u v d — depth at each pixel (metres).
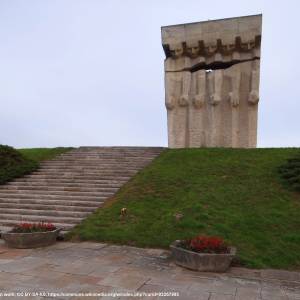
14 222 12.52
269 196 13.52
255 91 21.69
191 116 22.58
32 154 22.45
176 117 22.88
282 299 6.52
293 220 11.60
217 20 22.45
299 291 7.05
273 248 9.73
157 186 14.90
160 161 18.58
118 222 11.84
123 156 20.34
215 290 6.82
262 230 10.84
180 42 22.94
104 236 10.84
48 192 15.30
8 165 18.38
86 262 8.41
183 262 8.29
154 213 12.30
